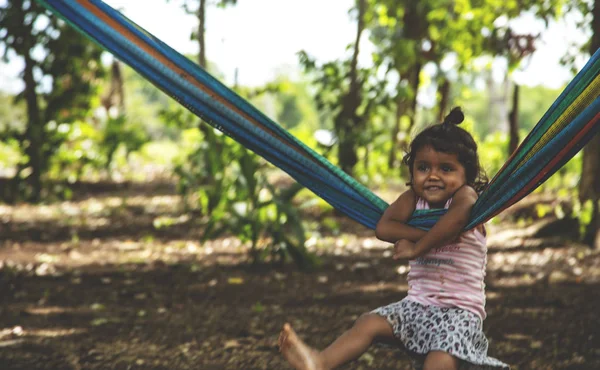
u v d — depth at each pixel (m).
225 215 10.55
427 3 15.28
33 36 14.45
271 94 13.55
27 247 10.29
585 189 10.53
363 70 13.19
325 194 3.61
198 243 10.76
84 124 17.09
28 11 14.26
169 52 3.42
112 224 12.34
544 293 7.66
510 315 6.75
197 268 8.92
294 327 6.34
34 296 7.44
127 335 6.07
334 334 6.13
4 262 9.10
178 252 10.06
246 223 9.05
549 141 3.20
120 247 10.44
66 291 7.68
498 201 3.30
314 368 3.24
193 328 6.30
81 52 14.76
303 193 14.07
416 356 3.42
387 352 5.59
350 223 12.69
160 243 10.77
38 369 5.18
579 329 6.26
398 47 14.67
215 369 5.23
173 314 6.78
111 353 5.57
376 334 3.40
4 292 7.57
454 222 3.34
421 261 3.49
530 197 13.83
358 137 13.08
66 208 14.14
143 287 7.92
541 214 12.24
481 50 15.14
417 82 16.62
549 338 6.00
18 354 5.51
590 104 3.13
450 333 3.31
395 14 15.77
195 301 7.32
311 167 3.56
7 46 14.46
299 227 9.06
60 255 9.77
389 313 3.43
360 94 13.26
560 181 16.86
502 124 35.31
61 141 15.23
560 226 10.94
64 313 6.77
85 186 17.39
